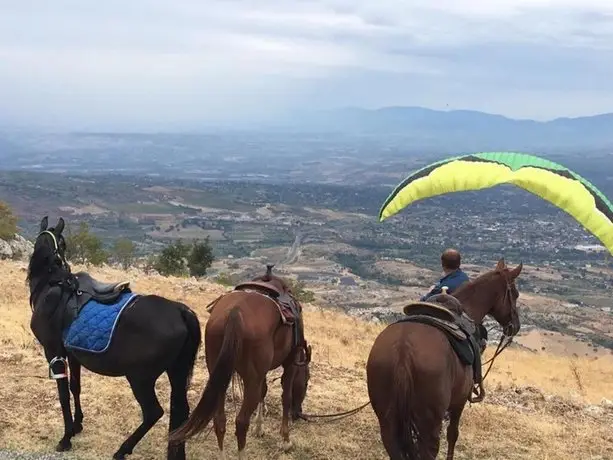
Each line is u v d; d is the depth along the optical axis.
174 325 6.22
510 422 8.54
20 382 8.62
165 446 6.96
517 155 6.76
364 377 10.39
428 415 5.22
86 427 7.33
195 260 31.33
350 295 53.69
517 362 16.58
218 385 5.58
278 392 9.21
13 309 14.03
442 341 5.45
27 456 6.47
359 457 7.08
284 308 6.52
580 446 7.87
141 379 6.23
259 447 7.15
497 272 6.80
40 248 6.73
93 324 6.24
